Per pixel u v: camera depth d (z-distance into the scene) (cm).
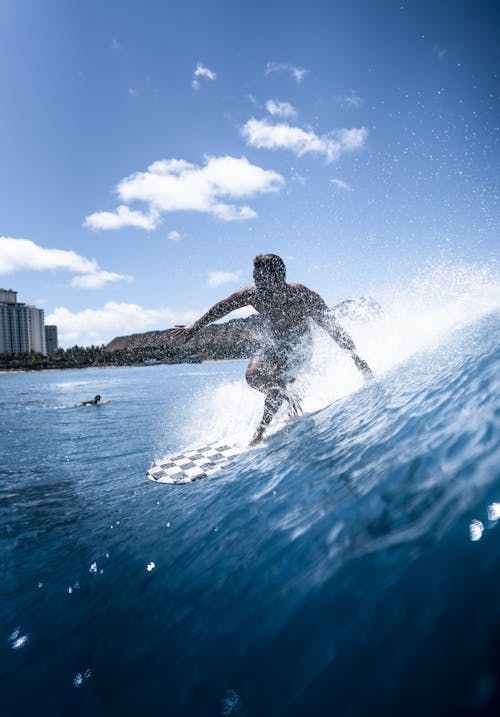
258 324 430
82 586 209
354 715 79
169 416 1043
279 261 397
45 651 160
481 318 433
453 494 135
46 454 657
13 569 246
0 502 404
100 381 3869
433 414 222
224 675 112
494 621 81
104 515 327
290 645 109
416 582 105
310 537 162
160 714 110
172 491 349
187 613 153
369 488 175
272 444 373
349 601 113
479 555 101
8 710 133
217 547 198
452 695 72
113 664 141
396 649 89
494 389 204
